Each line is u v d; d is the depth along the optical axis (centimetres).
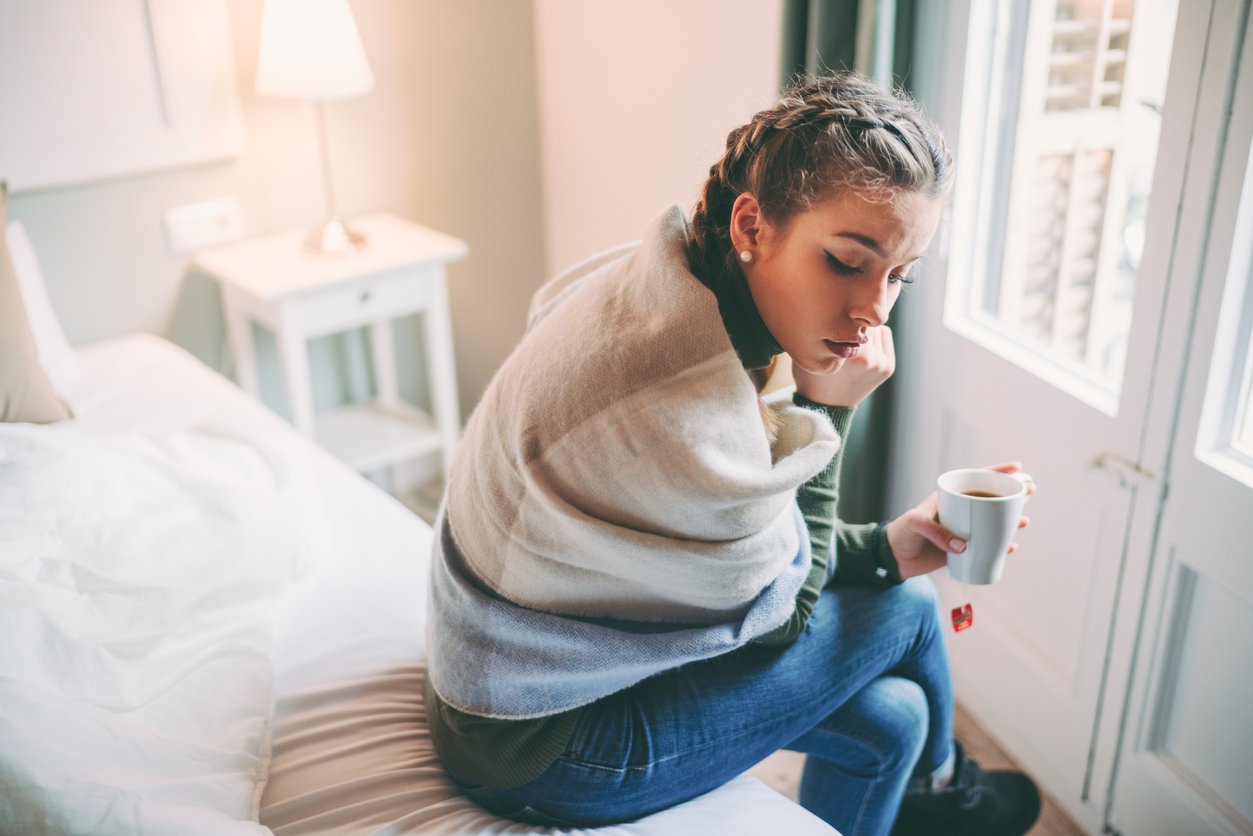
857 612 121
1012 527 110
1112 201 164
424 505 276
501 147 273
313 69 211
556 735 107
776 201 87
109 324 232
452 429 258
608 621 106
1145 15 151
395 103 252
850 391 111
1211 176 127
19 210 214
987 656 188
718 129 220
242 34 226
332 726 122
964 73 163
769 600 105
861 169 83
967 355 176
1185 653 149
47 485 138
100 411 190
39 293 198
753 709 112
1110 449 151
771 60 201
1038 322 183
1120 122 159
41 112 208
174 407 193
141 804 98
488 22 258
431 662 114
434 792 114
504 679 105
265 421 190
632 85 241
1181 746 153
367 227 250
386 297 233
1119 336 170
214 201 236
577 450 92
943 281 177
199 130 226
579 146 266
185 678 121
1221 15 122
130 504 145
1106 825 167
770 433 102
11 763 96
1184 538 142
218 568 136
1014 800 150
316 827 107
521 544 100
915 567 121
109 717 109
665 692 111
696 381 89
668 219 94
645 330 91
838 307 89
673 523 93
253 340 250
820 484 115
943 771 142
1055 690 172
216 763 110
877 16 160
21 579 125
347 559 152
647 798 111
